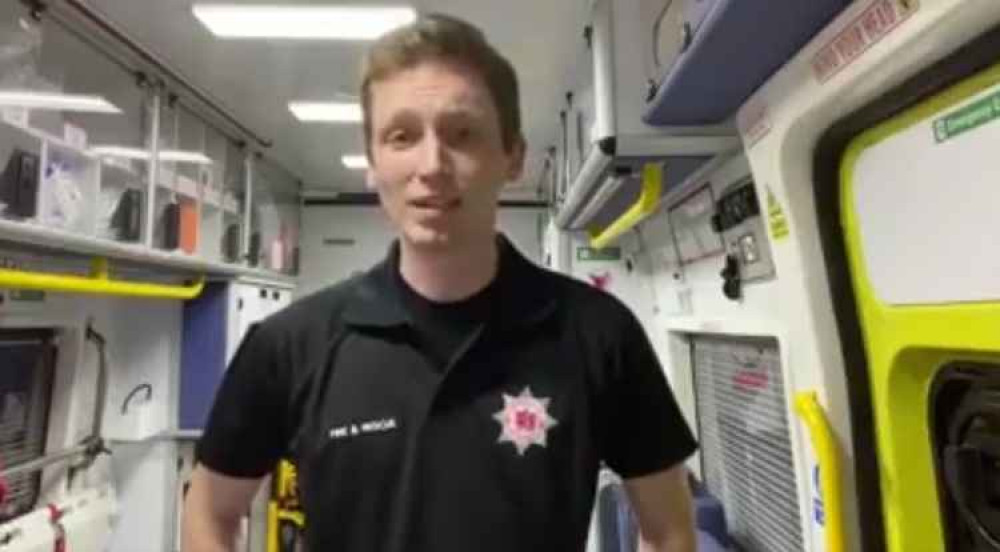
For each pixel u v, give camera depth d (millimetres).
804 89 1080
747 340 2033
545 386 851
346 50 2984
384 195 847
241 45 2918
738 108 1454
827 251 1188
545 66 3066
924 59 857
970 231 863
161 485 3871
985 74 819
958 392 1006
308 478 848
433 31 814
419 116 797
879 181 1061
